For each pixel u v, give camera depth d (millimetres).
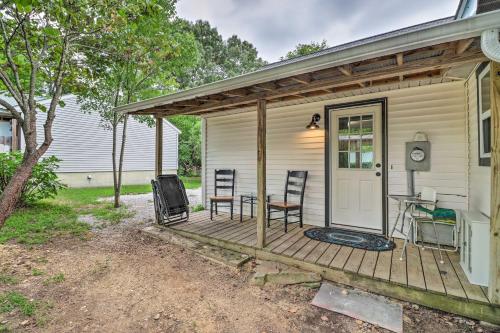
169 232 4270
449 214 3066
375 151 3889
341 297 2385
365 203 3986
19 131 8828
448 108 3332
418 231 3316
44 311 2164
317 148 4387
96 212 5875
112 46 4199
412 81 3273
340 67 2322
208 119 5926
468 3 3223
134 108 4316
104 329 1966
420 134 3465
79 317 2104
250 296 2471
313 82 2828
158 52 5980
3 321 2012
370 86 3387
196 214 5406
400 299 2312
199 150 17562
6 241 3826
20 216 5152
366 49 2014
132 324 2031
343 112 4160
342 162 4188
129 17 3701
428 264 2705
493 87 1922
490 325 1972
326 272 2713
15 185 2301
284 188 4742
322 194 4348
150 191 9930
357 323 2039
